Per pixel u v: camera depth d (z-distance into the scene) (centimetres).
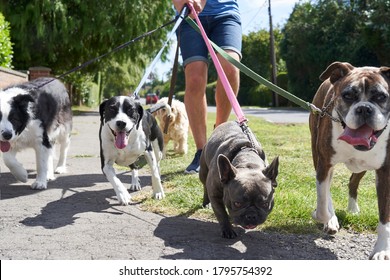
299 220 407
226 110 585
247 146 385
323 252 340
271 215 412
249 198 323
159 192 488
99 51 2134
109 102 463
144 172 649
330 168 364
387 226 322
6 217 415
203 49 584
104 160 476
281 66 5284
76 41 1959
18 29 1823
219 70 445
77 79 2523
